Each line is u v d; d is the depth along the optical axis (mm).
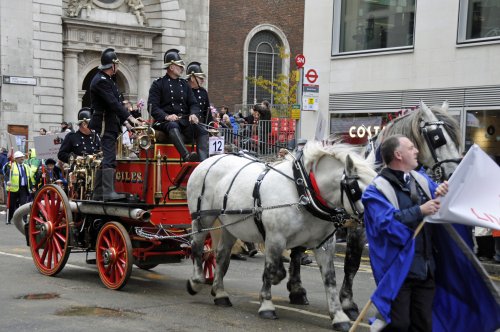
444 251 4828
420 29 14836
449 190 4461
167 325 6590
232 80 34125
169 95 8867
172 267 10570
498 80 13531
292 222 6566
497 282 9766
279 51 35031
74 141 10227
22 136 25344
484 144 13766
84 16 27812
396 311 4547
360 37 16422
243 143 16781
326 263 6637
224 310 7363
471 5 14102
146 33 29297
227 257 7738
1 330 6223
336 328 6461
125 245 8133
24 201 17766
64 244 9125
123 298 7875
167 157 8414
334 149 6324
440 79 14500
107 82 8680
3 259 10797
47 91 26766
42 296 7871
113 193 8523
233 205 7227
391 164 4738
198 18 31016
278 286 9188
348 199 5988
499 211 4441
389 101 15500
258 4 34844
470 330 4812
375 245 4652
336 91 16656
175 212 8508
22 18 26125
